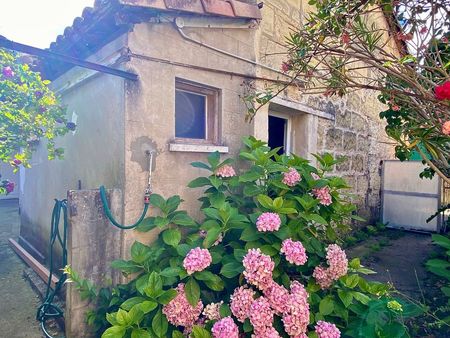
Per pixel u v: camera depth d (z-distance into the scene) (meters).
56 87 3.44
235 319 1.92
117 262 2.04
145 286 1.90
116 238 2.24
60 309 2.62
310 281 2.18
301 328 1.76
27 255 4.03
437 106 1.91
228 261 2.12
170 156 2.47
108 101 2.40
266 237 2.08
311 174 2.80
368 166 5.98
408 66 1.96
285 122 4.19
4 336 2.39
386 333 1.74
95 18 2.19
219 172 2.56
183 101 2.74
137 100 2.25
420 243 5.25
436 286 3.37
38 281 3.37
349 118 5.17
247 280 1.87
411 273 3.79
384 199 6.52
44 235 3.81
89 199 2.11
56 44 2.72
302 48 2.38
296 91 3.82
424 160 2.33
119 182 2.27
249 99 2.98
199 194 2.71
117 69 2.19
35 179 4.20
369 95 5.87
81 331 2.07
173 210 2.29
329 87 2.42
